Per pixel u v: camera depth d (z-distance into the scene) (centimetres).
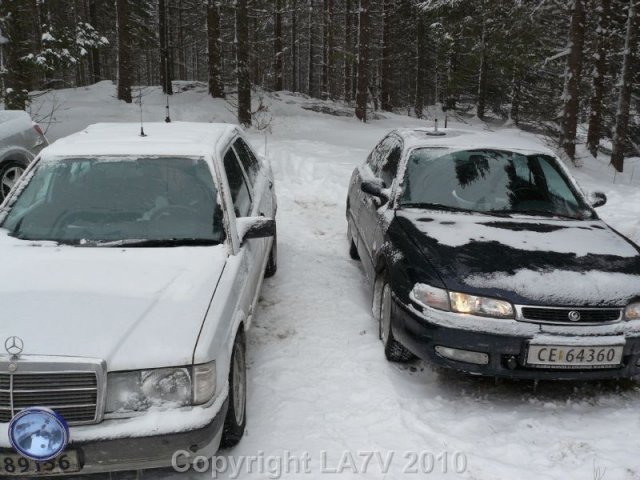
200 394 270
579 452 333
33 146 759
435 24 2970
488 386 408
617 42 2167
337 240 752
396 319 401
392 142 596
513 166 505
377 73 3841
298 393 396
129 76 2303
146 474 315
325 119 2300
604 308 358
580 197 491
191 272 329
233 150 469
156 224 369
